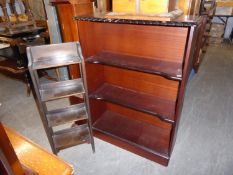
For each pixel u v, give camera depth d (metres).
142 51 1.52
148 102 1.57
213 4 3.53
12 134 0.84
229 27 5.10
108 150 1.74
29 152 0.77
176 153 1.69
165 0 1.14
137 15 1.20
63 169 0.71
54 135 1.56
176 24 1.02
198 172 1.51
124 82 1.77
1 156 0.46
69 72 1.83
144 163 1.60
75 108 1.47
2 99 2.65
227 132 1.92
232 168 1.54
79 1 1.38
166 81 1.54
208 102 2.42
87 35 1.49
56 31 1.86
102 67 1.79
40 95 1.30
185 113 2.21
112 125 1.86
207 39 3.98
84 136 1.61
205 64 3.62
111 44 1.65
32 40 2.55
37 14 2.84
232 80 2.99
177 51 1.37
